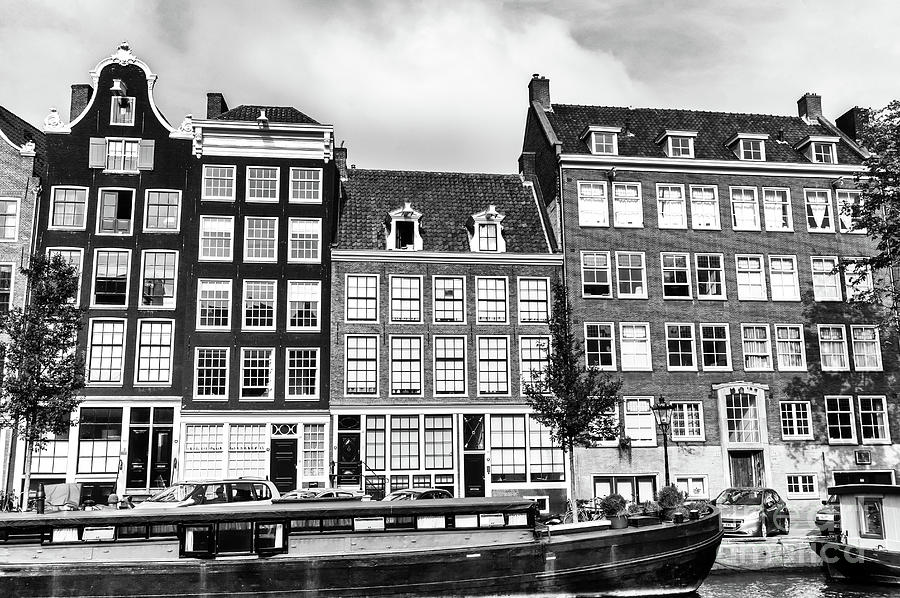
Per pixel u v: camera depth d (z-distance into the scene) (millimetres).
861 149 42312
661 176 39125
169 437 34219
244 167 36750
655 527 21781
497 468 35656
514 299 37281
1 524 18781
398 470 35094
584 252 37906
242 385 34906
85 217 35500
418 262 36969
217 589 19344
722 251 38812
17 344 29188
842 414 38062
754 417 37469
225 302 35562
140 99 36625
